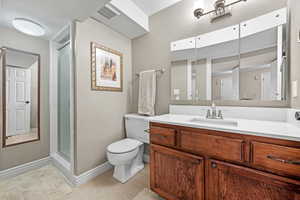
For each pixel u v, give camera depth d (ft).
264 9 4.03
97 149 5.52
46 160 6.34
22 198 4.22
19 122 5.65
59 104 6.76
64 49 6.26
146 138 5.86
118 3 4.92
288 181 2.27
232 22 4.57
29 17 4.66
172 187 3.73
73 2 3.91
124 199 4.19
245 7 4.33
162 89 6.27
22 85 5.75
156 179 4.06
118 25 5.98
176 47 5.82
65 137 6.25
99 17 5.38
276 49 3.85
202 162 3.21
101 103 5.71
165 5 5.95
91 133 5.30
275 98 3.88
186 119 4.12
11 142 5.40
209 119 4.29
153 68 6.55
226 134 2.91
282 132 2.44
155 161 4.09
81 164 4.93
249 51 4.28
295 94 3.24
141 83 6.56
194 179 3.34
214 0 4.89
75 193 4.44
